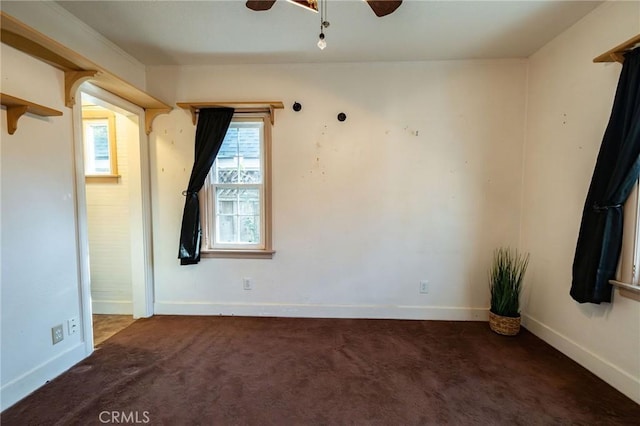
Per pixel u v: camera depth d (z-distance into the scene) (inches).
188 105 109.3
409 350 91.5
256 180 117.6
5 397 65.3
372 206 113.7
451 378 77.4
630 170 67.2
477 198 111.3
